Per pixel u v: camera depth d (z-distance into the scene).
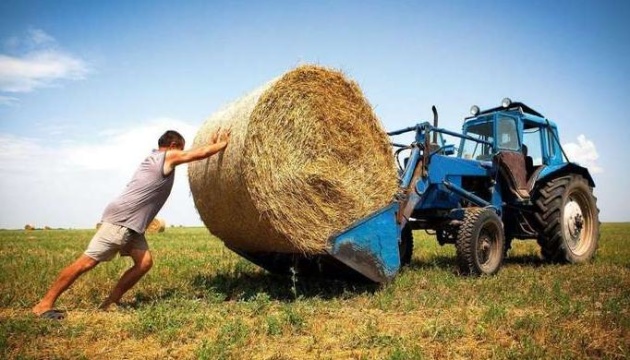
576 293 6.12
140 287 6.56
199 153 5.56
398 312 5.17
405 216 6.95
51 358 3.77
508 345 4.01
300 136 5.76
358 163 6.18
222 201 6.13
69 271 5.09
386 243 6.25
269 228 5.63
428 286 6.50
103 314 5.17
